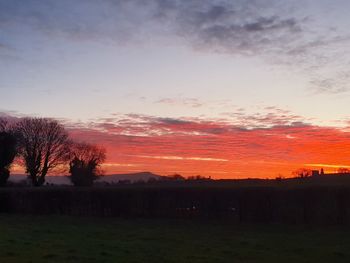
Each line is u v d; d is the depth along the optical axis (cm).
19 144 8575
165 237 2511
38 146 8806
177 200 3922
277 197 3356
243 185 3678
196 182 4309
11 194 5106
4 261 1752
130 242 2297
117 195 4325
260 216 3416
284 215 3306
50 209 4831
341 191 3075
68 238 2486
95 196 4488
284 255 1877
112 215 4325
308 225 3069
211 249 2041
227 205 3622
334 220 3089
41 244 2223
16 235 2644
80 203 4619
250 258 1808
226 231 2823
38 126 8825
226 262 1717
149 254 1906
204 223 3381
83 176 9062
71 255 1888
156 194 4056
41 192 4906
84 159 9475
